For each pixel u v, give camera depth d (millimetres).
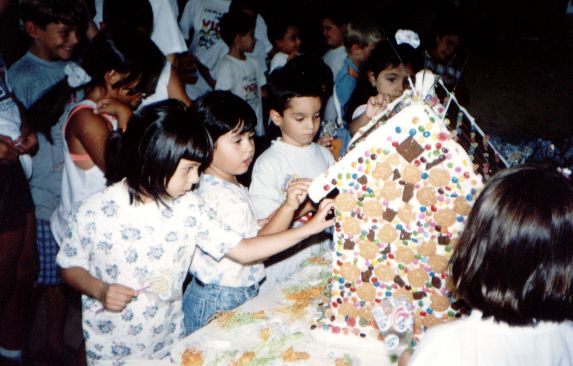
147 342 1845
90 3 3445
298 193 1977
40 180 3062
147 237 1793
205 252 1969
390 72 2648
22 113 2730
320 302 1891
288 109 2365
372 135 1598
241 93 4414
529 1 9602
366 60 3359
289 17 4828
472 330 1107
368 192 1637
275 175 2420
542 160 2650
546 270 1028
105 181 2662
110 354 1853
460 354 1086
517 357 1071
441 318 1666
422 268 1646
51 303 3191
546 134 6777
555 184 1070
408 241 1637
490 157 1793
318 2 5586
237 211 1979
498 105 7688
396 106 1753
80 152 2637
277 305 1938
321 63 2412
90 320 1857
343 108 3809
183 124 1664
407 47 2361
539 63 9180
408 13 5164
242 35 4320
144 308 1812
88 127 2555
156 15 3307
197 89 4570
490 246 1062
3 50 3051
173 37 3340
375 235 1662
